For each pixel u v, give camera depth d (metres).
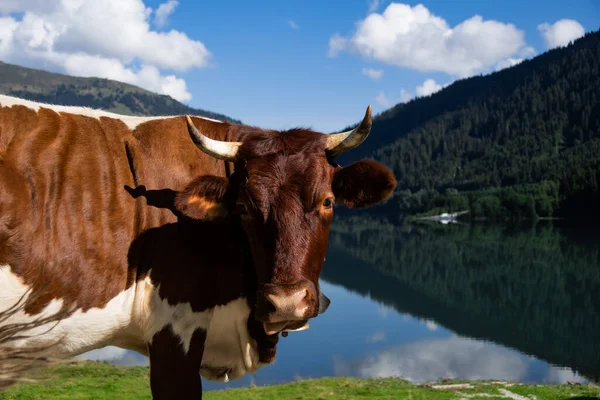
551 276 89.19
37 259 3.70
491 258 109.31
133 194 4.24
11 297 3.64
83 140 4.14
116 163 4.25
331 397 16.27
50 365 4.05
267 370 38.59
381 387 19.48
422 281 91.69
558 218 197.12
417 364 42.91
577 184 197.12
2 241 3.56
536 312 66.94
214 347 4.75
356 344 50.38
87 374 16.17
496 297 77.06
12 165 3.70
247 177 4.20
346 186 4.55
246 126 5.15
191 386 4.34
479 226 178.88
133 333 4.36
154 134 4.56
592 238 137.25
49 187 3.83
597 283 82.62
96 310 4.02
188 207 4.10
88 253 3.94
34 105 4.05
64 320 3.91
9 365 3.88
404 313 68.62
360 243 143.38
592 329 57.88
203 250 4.38
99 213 4.03
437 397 17.38
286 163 4.21
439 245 132.88
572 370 41.53
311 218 4.12
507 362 44.31
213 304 4.45
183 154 4.63
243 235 4.55
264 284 3.94
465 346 50.66
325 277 97.81
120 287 4.11
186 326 4.32
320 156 4.34
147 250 4.22
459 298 77.50
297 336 54.12
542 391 19.16
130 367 18.03
